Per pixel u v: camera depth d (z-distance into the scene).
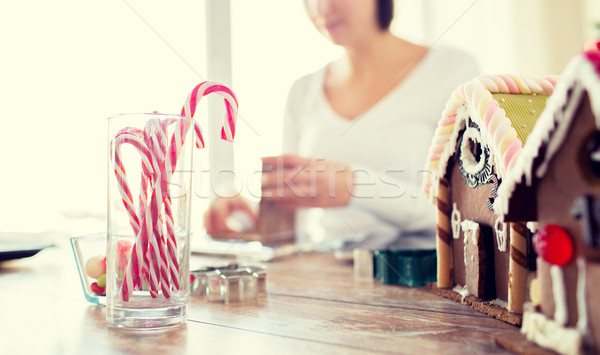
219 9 1.85
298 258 1.23
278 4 1.86
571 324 0.41
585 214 0.38
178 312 0.59
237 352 0.48
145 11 1.73
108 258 0.60
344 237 1.39
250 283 0.74
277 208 1.35
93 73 1.74
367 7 1.61
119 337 0.55
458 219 0.72
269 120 1.85
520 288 0.57
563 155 0.41
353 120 1.65
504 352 0.46
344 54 1.72
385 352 0.47
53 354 0.49
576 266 0.40
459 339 0.50
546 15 2.39
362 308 0.67
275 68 1.87
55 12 1.71
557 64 2.39
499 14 2.38
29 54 1.69
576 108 0.39
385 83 1.64
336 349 0.48
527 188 0.46
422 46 1.66
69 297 0.82
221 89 0.64
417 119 1.57
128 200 0.58
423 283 0.82
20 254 1.17
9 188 1.64
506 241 0.60
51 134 1.70
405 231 1.34
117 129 0.59
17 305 0.75
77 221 1.64
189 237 0.62
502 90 0.61
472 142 0.68
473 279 0.66
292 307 0.69
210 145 1.76
